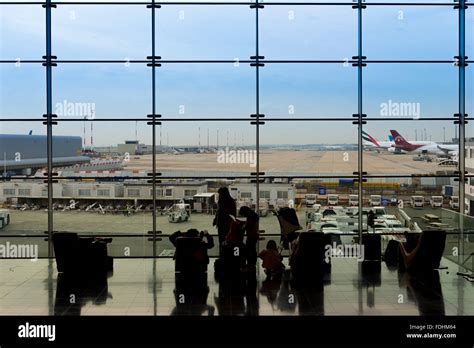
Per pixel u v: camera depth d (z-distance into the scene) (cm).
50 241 1350
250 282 1072
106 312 888
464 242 1156
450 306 914
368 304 927
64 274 1145
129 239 1352
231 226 1138
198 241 1120
